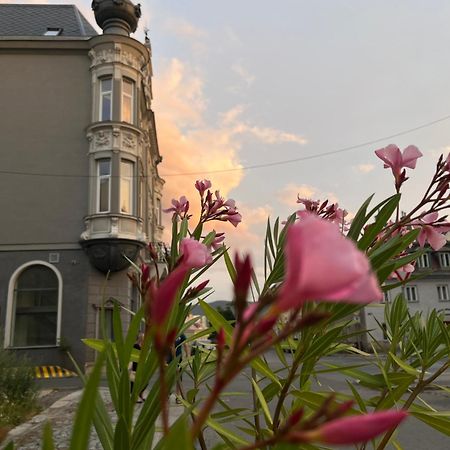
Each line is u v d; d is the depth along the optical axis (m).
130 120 17.42
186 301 1.44
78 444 0.64
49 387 12.39
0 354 8.93
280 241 1.86
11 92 17.27
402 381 1.60
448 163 1.60
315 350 1.40
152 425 1.18
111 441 1.25
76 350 15.25
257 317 0.55
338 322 1.65
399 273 1.96
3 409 7.23
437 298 32.00
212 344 2.14
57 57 17.55
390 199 1.42
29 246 16.11
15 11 20.77
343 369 1.66
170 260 1.64
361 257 0.48
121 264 15.85
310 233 0.48
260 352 0.55
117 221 16.05
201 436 1.57
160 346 0.60
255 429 1.71
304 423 0.56
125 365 1.24
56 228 16.30
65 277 15.89
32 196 16.50
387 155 1.70
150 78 23.89
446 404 6.72
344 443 0.50
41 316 15.75
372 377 1.64
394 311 2.05
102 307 1.38
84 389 0.65
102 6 17.94
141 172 17.81
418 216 1.62
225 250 1.78
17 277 15.98
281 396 1.43
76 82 17.42
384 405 1.55
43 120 17.09
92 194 16.39
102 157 16.53
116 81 17.08
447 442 5.86
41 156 16.80
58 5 21.53
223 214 2.25
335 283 0.46
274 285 1.83
